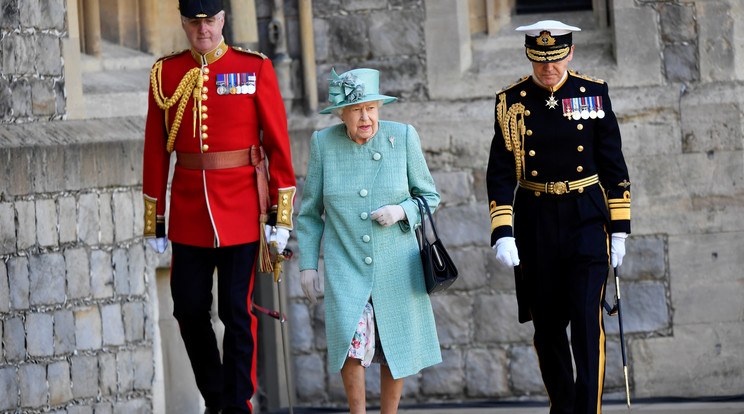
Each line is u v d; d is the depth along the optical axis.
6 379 18.23
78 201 20.22
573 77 16.83
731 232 23.72
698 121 23.72
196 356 18.06
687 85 24.00
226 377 17.36
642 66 24.14
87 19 23.00
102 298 20.77
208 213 17.22
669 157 23.86
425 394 25.00
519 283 17.45
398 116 24.89
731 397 23.73
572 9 25.09
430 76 25.00
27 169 18.89
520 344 24.61
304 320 25.48
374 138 16.69
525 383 24.59
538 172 16.70
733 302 23.78
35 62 19.92
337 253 16.70
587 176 16.70
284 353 19.08
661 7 24.05
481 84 24.81
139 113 23.12
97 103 22.09
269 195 17.55
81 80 21.38
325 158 16.80
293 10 25.48
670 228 23.91
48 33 20.34
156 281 22.91
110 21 24.14
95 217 20.66
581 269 16.55
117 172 21.38
